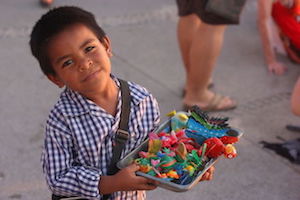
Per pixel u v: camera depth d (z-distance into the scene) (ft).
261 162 12.95
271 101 15.90
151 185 6.54
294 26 17.15
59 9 6.50
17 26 20.25
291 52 18.11
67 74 6.40
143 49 18.97
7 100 15.34
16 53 18.20
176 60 18.25
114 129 6.91
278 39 18.42
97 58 6.44
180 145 6.63
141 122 7.25
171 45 19.39
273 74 17.52
